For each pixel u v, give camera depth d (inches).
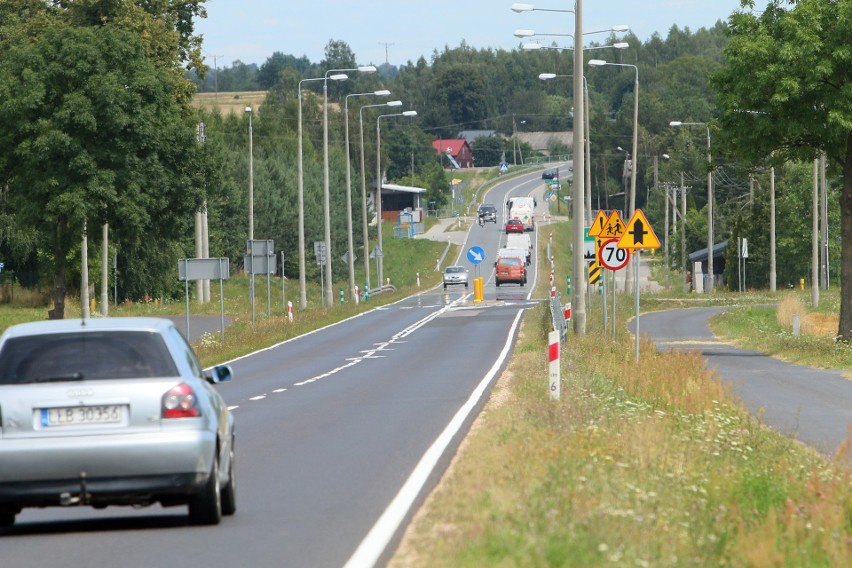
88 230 5388.8
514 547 1053.2
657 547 1104.8
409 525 1299.2
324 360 4527.6
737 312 7583.7
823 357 4338.1
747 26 4776.1
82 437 1286.9
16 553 1248.8
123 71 5295.3
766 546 1142.3
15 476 1277.1
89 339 1338.6
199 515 1355.8
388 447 2027.6
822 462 1905.8
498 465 1581.0
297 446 2096.5
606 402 2410.2
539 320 5565.9
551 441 1744.6
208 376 1551.4
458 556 1048.8
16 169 5310.0
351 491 1589.6
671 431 1994.3
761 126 4699.8
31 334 1341.0
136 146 5231.3
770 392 3255.4
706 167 5172.2
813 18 4498.0
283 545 1243.2
